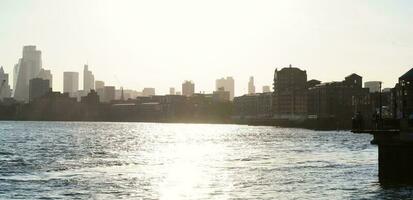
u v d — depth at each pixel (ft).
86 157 337.72
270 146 469.16
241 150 415.03
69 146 471.21
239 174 230.89
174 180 209.87
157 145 504.84
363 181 199.21
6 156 343.87
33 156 344.69
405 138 173.68
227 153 380.78
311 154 356.59
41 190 181.88
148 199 164.86
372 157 322.34
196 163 292.40
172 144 524.52
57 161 303.48
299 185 192.24
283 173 232.53
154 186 192.75
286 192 175.83
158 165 279.69
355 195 166.09
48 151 398.21
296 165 271.69
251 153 376.68
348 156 333.01
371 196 163.22
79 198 166.30
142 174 232.94
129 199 164.66
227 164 284.41
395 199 156.87
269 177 217.97
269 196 168.04
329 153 364.79
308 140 593.83
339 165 267.59
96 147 459.32
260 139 632.79
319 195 168.25
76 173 236.43
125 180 209.97
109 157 339.57
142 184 198.39
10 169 253.03
